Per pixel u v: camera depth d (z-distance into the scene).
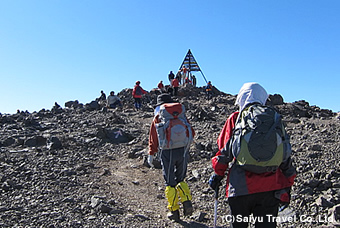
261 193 3.38
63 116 14.30
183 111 5.47
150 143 5.52
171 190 5.25
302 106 20.05
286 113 17.75
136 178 7.29
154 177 7.42
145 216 5.23
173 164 5.37
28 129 11.32
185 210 5.15
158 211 5.62
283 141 3.36
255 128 3.30
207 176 7.20
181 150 5.39
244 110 3.52
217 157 3.59
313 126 11.66
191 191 6.61
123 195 6.16
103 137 10.19
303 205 5.67
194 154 8.45
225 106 20.14
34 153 8.39
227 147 3.52
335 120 13.84
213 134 10.83
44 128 11.59
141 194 6.40
